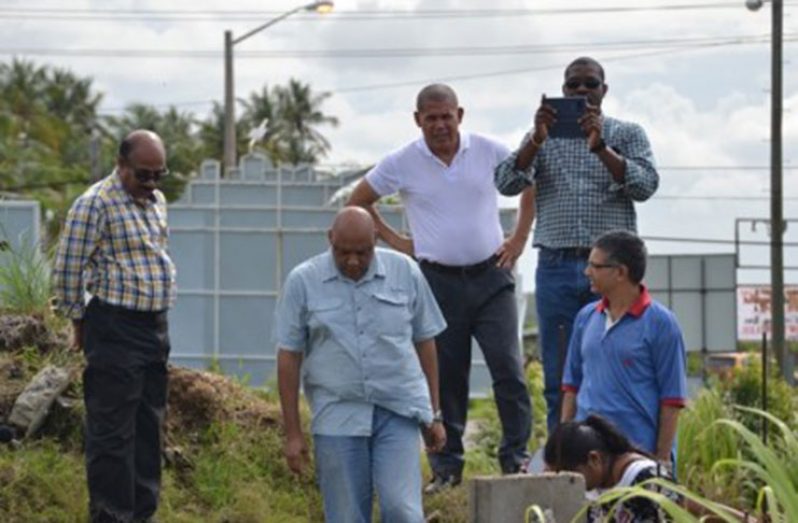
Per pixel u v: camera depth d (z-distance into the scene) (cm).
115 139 13100
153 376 1474
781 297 5938
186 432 1733
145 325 1443
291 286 1322
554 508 1066
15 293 1878
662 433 1330
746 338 7469
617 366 1334
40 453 1623
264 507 1623
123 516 1437
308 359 1326
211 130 13838
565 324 1592
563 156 1584
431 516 1620
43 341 1800
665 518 1134
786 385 2556
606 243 1339
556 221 1588
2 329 1802
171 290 1459
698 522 900
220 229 5119
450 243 1650
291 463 1322
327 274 1318
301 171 5819
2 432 1642
